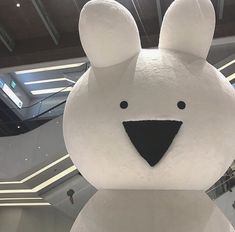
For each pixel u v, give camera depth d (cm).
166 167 138
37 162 488
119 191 148
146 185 143
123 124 141
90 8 158
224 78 167
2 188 557
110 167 143
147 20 554
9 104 666
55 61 622
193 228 135
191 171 141
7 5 571
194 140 140
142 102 142
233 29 524
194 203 144
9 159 513
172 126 138
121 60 159
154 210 138
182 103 142
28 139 519
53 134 499
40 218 659
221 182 388
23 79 687
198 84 150
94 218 144
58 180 503
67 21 600
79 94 159
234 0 534
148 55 160
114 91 148
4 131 540
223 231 141
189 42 166
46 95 700
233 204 380
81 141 150
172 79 148
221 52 488
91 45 160
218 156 144
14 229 654
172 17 166
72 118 156
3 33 616
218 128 145
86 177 159
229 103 154
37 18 598
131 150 139
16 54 639
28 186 527
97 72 160
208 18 165
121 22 157
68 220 620
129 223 136
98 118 146
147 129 138
